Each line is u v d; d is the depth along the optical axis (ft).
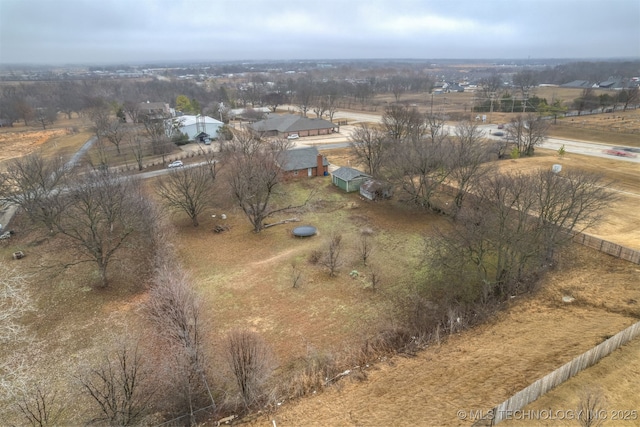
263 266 107.45
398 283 97.60
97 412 62.08
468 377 63.93
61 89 568.00
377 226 131.03
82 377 67.36
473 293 90.94
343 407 60.75
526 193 93.76
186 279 95.91
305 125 294.87
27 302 92.89
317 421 58.18
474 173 130.82
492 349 71.00
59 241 123.24
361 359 72.69
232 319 85.30
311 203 153.58
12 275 105.19
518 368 64.13
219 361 71.46
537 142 226.99
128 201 109.29
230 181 136.05
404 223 132.36
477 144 160.86
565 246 100.78
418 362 70.28
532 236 90.58
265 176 131.23
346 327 82.38
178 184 136.46
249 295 94.17
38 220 125.59
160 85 636.89
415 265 105.19
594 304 82.07
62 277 104.01
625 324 72.84
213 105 404.77
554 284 90.63
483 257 100.73
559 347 68.18
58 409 63.31
